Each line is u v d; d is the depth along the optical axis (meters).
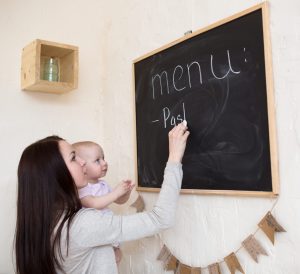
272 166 1.07
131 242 1.77
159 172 1.54
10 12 1.79
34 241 1.08
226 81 1.23
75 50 1.78
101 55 2.11
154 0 1.67
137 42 1.79
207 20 1.35
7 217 1.71
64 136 1.93
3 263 1.68
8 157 1.74
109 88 2.02
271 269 1.09
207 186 1.29
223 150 1.24
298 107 1.03
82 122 2.00
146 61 1.65
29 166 1.11
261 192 1.10
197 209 1.37
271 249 1.10
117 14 1.97
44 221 1.08
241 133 1.18
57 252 1.08
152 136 1.59
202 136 1.32
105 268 1.12
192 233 1.39
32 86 1.72
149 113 1.62
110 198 1.34
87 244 1.07
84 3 2.07
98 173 1.46
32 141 1.81
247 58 1.16
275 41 1.09
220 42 1.26
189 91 1.39
